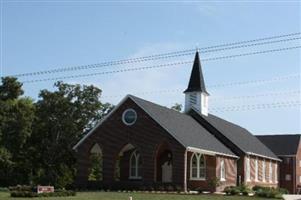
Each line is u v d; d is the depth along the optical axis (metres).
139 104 53.88
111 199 36.56
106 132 55.09
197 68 67.38
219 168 57.31
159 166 56.16
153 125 52.84
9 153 71.25
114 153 54.38
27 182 74.69
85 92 76.88
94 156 74.38
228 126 73.00
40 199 36.00
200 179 54.59
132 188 52.03
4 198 36.62
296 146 87.06
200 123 65.75
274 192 51.53
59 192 41.12
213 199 40.53
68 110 76.44
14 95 74.94
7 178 73.56
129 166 57.72
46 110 76.00
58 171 75.62
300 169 88.19
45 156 75.56
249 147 68.88
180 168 50.88
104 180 54.25
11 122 71.88
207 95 67.88
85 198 37.44
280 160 81.69
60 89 76.62
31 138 76.50
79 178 55.19
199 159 54.78
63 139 76.06
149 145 52.69
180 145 51.19
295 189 84.88
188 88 67.19
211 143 58.75
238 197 45.62
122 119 54.53
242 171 63.72
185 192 49.19
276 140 89.31
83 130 76.94
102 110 78.06
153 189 50.88
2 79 74.81
